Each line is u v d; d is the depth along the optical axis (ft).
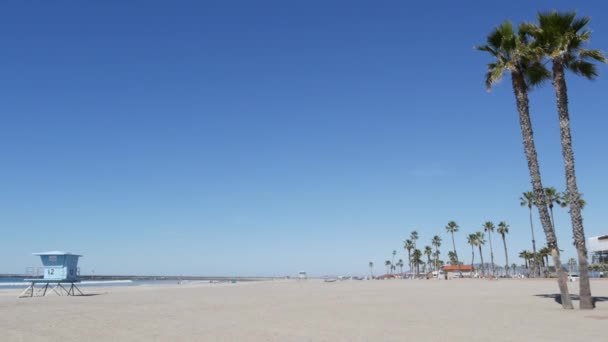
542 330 49.88
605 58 80.53
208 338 45.14
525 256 504.43
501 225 434.30
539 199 81.10
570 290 144.66
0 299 117.60
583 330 49.73
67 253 141.28
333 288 199.21
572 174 78.89
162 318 65.72
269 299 114.11
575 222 78.38
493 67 91.04
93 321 61.41
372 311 76.38
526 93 85.66
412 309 79.87
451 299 106.73
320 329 52.01
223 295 137.80
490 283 238.89
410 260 599.16
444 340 42.96
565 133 79.77
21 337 45.75
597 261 339.77
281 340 43.62
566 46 79.77
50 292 162.50
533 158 82.64
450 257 646.74
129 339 44.39
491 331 49.37
